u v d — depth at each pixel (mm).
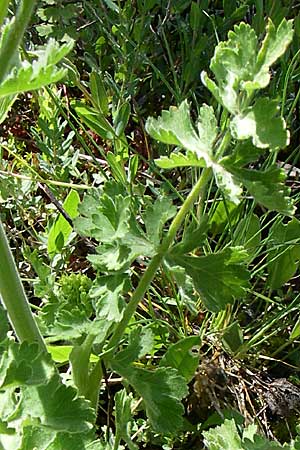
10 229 540
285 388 496
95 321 352
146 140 569
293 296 534
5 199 531
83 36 623
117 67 583
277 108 273
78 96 633
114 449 356
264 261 549
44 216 551
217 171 299
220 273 333
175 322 497
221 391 488
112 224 339
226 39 597
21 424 286
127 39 549
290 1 603
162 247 337
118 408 356
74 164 548
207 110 311
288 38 272
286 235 493
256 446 353
